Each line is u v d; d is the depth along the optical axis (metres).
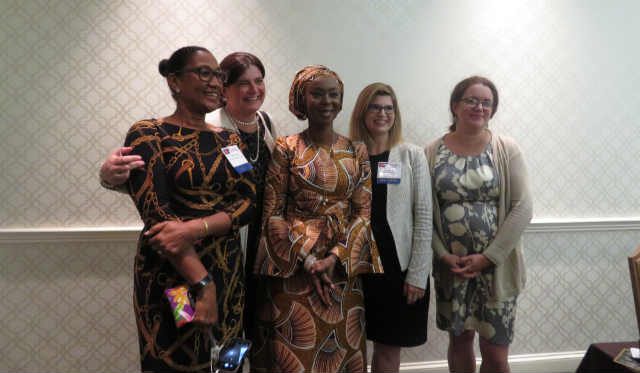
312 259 1.53
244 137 1.83
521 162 1.97
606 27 2.68
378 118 1.89
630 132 2.74
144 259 1.32
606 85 2.70
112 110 2.24
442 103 2.56
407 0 2.51
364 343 1.67
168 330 1.28
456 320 1.95
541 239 2.67
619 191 2.74
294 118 2.42
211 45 2.31
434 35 2.54
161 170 1.28
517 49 2.61
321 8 2.42
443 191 1.98
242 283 1.48
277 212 1.61
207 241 1.35
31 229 2.19
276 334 1.56
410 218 1.88
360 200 1.67
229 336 1.39
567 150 2.68
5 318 2.21
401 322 1.85
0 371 2.22
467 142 2.02
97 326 2.27
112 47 2.22
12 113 2.17
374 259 1.66
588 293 2.73
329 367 1.55
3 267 2.20
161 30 2.26
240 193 1.44
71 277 2.24
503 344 1.94
